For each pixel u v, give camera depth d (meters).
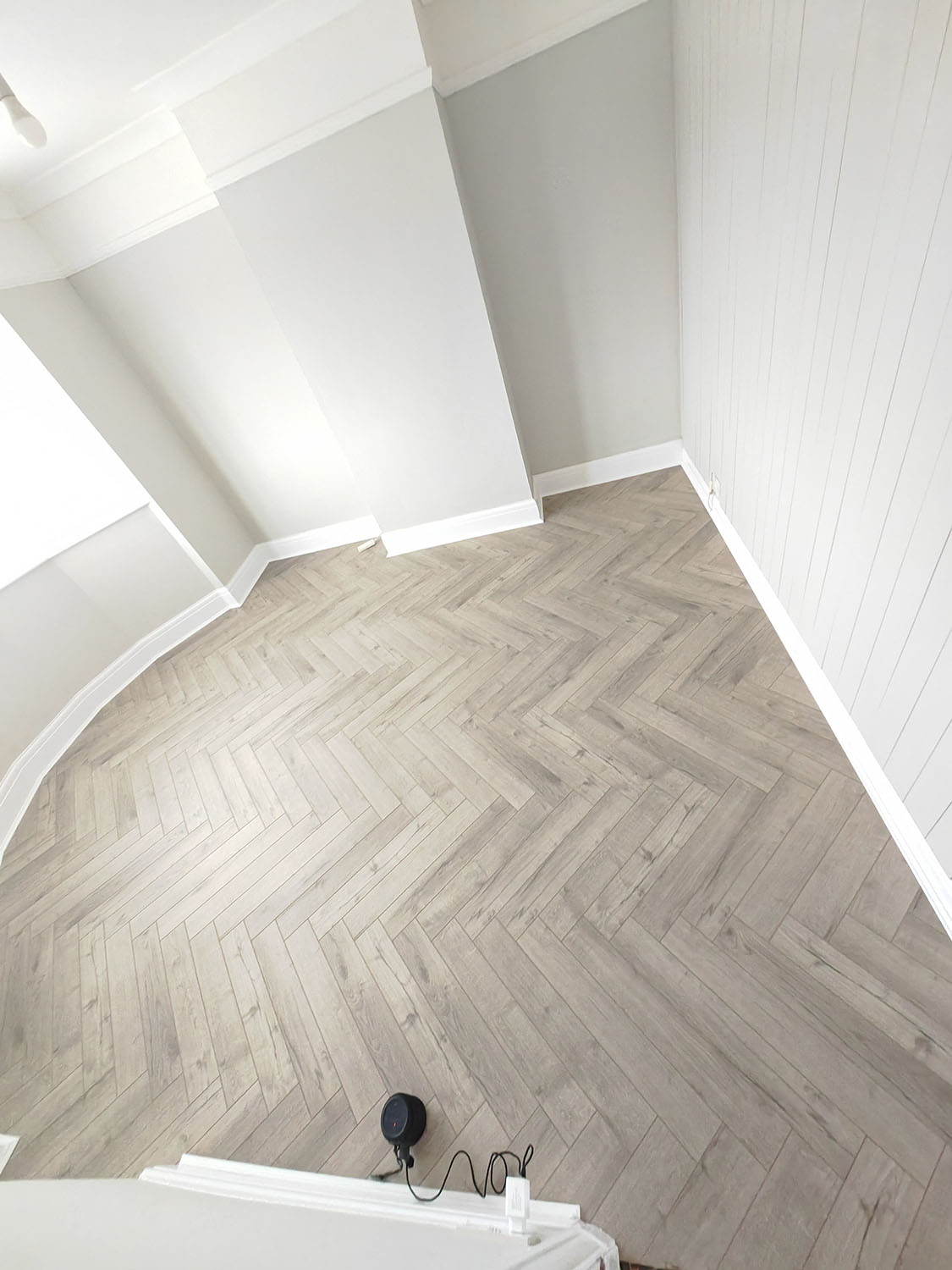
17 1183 0.71
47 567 3.03
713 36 1.62
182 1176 1.29
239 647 3.31
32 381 2.85
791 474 1.65
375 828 1.97
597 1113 1.19
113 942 1.89
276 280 2.59
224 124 2.22
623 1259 1.01
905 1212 0.95
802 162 1.20
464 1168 1.19
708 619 2.25
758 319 1.67
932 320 0.88
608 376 3.04
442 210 2.33
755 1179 1.04
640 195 2.48
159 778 2.56
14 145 2.26
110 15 1.68
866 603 1.34
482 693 2.33
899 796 1.36
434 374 2.81
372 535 3.94
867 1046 1.14
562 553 2.96
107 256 2.89
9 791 2.66
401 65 2.03
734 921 1.39
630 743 1.91
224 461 3.67
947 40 0.70
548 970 1.44
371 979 1.56
